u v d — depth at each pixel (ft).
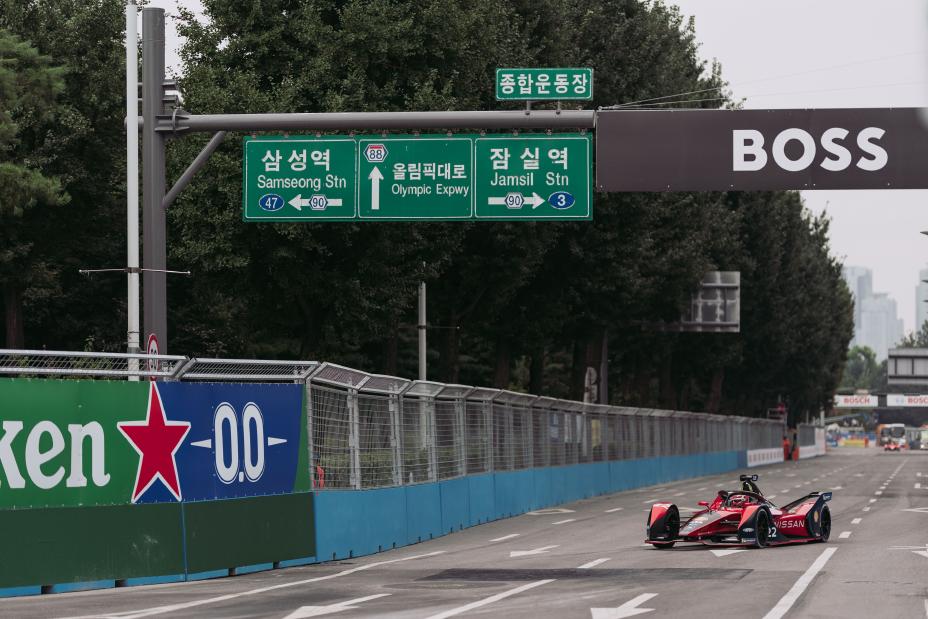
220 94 332.19
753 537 224.53
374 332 372.99
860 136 241.14
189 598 158.51
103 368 188.65
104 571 171.22
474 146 252.83
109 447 174.19
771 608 144.56
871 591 161.58
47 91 361.92
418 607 147.74
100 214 525.75
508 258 445.37
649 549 233.35
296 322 375.86
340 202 253.85
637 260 515.50
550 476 408.05
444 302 460.96
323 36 341.00
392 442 256.52
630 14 520.01
